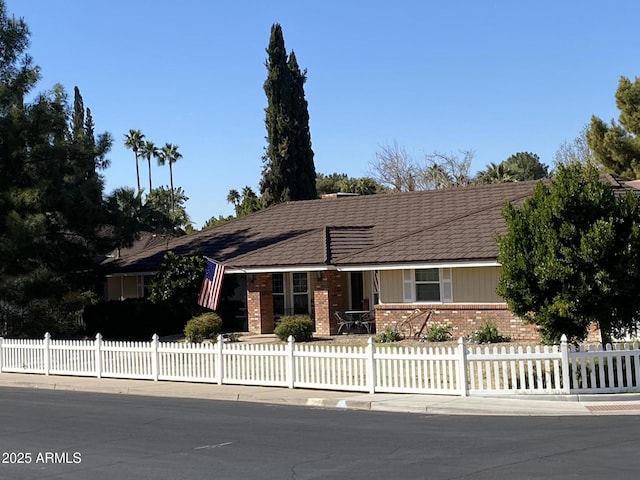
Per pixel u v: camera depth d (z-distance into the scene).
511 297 16.61
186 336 28.91
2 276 28.20
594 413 13.64
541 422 12.88
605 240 15.49
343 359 16.94
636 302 16.16
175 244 37.59
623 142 45.28
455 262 25.69
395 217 32.94
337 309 29.95
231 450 11.02
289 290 33.41
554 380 15.19
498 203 29.75
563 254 15.82
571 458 9.84
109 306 32.44
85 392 18.89
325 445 11.25
